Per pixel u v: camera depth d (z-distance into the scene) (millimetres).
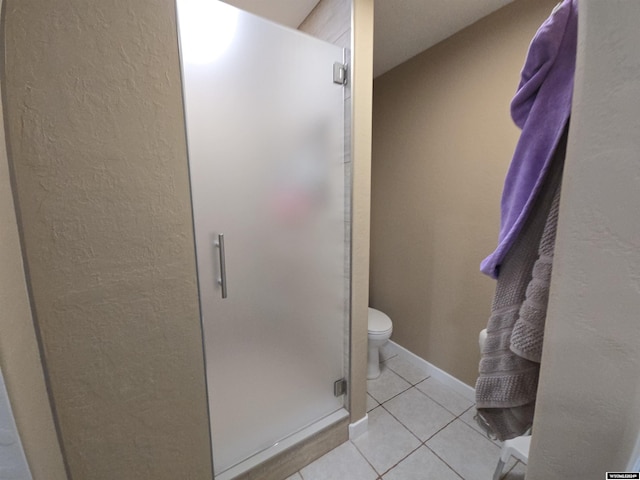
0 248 494
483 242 1557
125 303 735
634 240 303
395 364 2068
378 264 2277
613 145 312
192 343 851
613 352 330
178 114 747
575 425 377
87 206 660
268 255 1096
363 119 1222
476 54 1488
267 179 1057
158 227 755
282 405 1223
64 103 610
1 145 536
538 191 515
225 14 906
